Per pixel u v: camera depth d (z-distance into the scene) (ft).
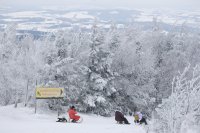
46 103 91.66
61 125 53.52
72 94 102.47
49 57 98.78
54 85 94.27
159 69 140.15
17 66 100.83
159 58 144.77
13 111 71.36
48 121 64.44
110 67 116.26
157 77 140.56
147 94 131.23
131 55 132.05
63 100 99.71
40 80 95.91
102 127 53.47
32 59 96.94
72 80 100.78
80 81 107.45
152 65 134.10
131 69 131.64
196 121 34.24
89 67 112.06
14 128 48.65
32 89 91.45
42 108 89.76
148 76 134.51
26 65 96.89
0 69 106.01
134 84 131.54
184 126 31.89
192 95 33.47
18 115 67.46
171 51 144.25
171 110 33.30
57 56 99.60
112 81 116.47
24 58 100.83
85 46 112.06
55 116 82.02
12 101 107.65
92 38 113.09
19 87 96.94
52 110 91.91
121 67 131.34
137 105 131.54
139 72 133.90
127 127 54.60
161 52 145.48
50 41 103.86
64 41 101.35
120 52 131.23
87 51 110.83
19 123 54.75
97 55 112.88
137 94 131.64
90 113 107.65
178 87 34.09
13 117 63.87
